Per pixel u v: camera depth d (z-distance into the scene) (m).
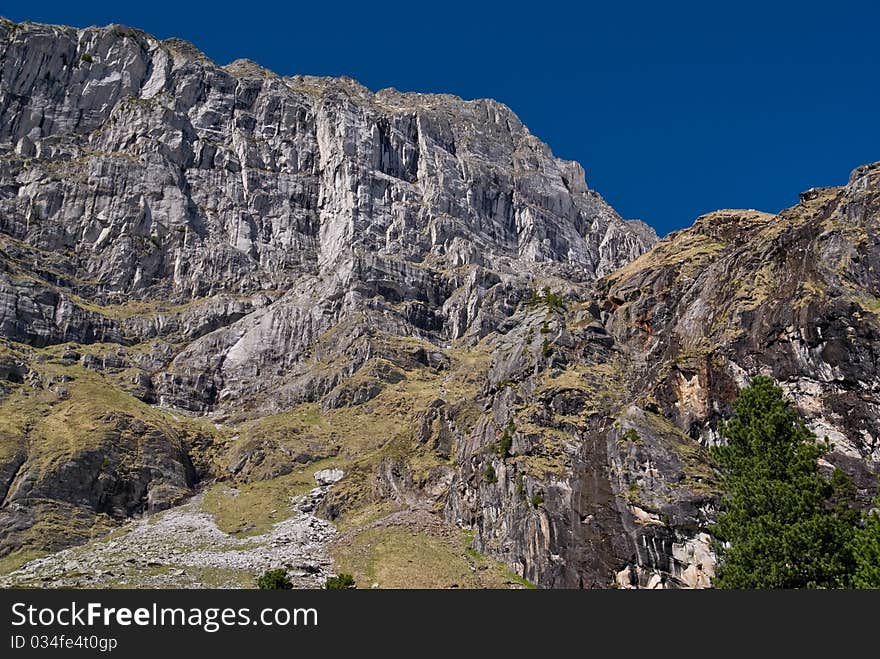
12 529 82.94
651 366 80.75
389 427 110.38
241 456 105.94
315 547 79.06
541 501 68.56
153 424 105.88
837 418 61.09
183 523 88.62
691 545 58.56
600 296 107.44
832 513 49.84
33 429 100.12
